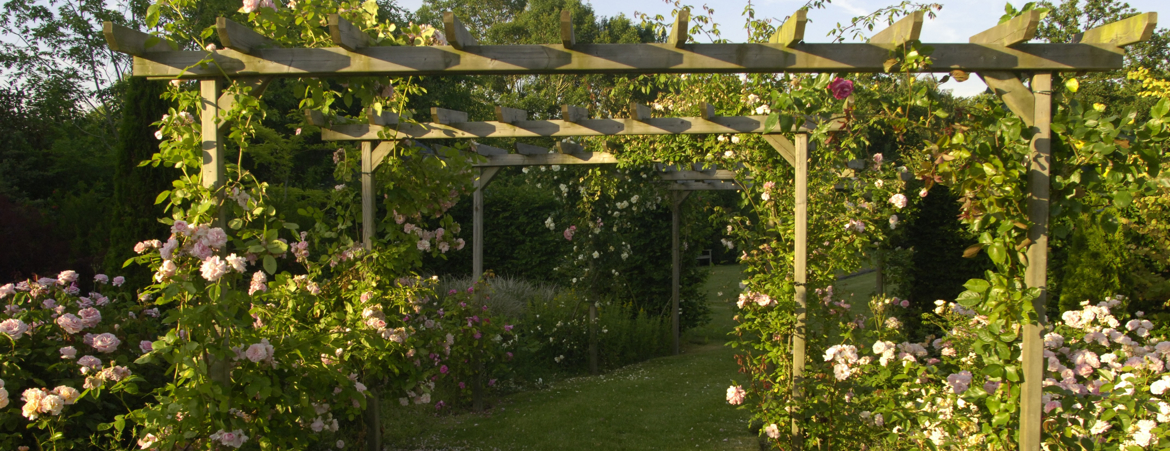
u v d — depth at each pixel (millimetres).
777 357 4160
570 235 7406
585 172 7379
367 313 3617
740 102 4785
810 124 3879
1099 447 2543
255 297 2430
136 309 3203
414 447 4484
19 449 2301
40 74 13094
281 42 2691
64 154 9820
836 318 4316
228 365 2377
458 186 4238
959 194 2307
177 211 2295
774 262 4480
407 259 4031
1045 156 2189
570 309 7691
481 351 5508
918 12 2055
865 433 3771
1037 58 2164
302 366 2680
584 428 4867
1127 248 5512
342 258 3889
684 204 8602
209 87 2303
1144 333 3246
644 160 5480
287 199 7816
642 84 5645
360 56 2250
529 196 10094
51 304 2918
